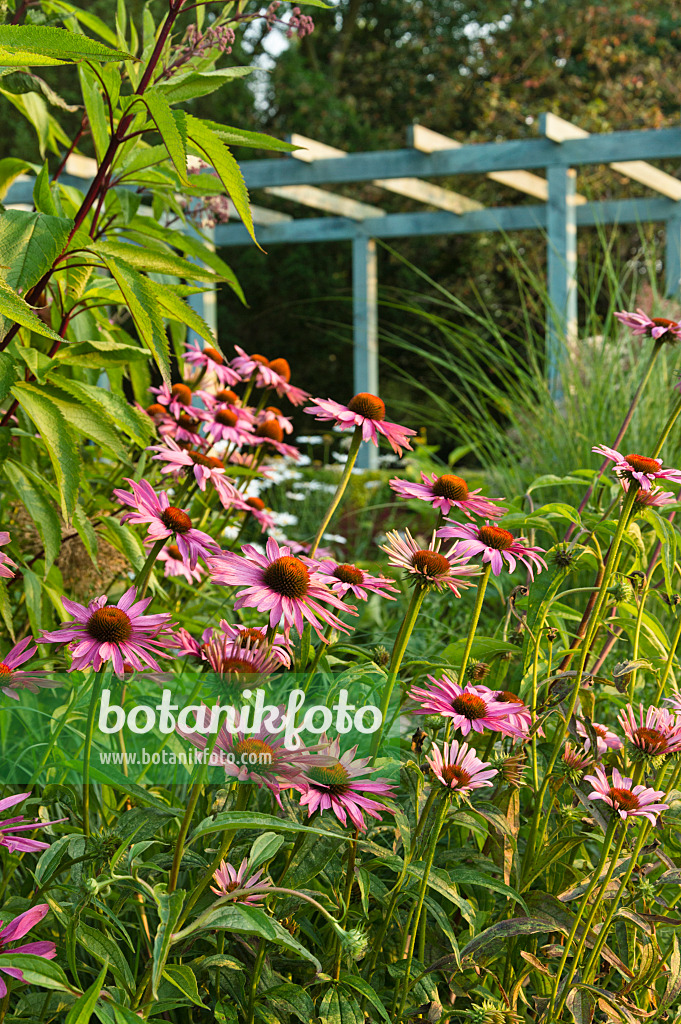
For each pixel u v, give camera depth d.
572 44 12.27
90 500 2.23
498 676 1.93
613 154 6.39
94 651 1.60
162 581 2.22
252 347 13.21
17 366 1.97
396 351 11.71
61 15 2.18
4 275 1.83
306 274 12.66
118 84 1.95
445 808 1.62
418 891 1.67
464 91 12.92
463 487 1.81
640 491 1.79
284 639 1.68
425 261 11.69
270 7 2.10
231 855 1.66
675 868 1.70
